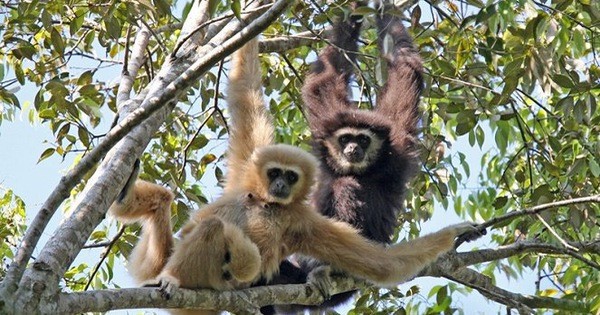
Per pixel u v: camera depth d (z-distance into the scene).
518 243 13.44
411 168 16.02
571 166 14.03
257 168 12.80
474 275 13.92
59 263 8.90
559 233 15.76
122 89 12.07
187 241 10.79
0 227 13.87
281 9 9.60
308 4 15.15
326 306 15.29
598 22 13.66
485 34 14.83
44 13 13.16
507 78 13.72
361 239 12.87
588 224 14.00
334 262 12.66
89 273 14.97
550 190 14.30
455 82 14.94
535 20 13.48
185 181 15.65
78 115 13.77
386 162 16.02
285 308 14.62
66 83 14.62
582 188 14.62
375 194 15.84
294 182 12.73
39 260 8.77
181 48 12.47
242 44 9.57
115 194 10.01
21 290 8.33
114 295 9.15
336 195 15.70
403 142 16.12
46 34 14.91
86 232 9.43
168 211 11.48
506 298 13.53
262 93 13.95
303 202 12.84
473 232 13.69
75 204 10.43
